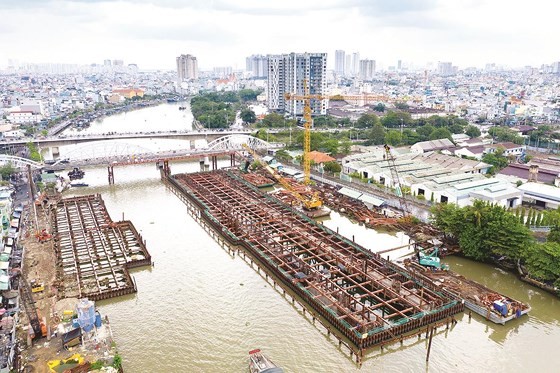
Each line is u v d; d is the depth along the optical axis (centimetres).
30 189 15975
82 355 7444
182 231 13612
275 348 7994
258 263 11325
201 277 10619
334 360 7700
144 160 19862
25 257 11262
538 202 14825
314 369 7462
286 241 12219
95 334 7962
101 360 7300
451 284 9800
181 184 18400
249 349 7956
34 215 14288
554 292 9500
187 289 10050
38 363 7181
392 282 9775
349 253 11300
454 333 8469
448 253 11362
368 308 8562
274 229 13025
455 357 7750
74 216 14812
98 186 19038
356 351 7819
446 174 17350
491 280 10362
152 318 8888
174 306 9338
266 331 8494
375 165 18612
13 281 9844
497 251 10312
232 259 11631
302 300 9525
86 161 19800
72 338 7625
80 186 18825
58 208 15638
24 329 8131
